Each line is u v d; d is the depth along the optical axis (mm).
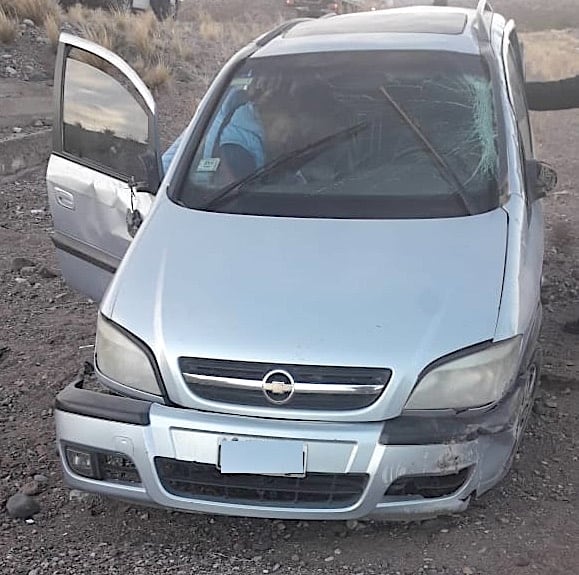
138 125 4305
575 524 3635
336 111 4355
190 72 15047
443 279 3484
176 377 3289
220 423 3209
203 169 4230
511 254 3633
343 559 3467
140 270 3680
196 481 3305
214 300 3451
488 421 3260
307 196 4004
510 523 3646
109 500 3912
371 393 3176
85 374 3881
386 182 4027
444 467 3189
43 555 3543
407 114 4277
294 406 3195
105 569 3449
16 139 9453
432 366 3207
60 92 4699
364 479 3182
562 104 5750
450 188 3979
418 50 4605
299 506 3254
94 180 4520
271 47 4832
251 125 4371
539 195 4340
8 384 4980
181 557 3521
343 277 3506
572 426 4441
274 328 3297
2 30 13742
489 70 4473
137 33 15219
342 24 5137
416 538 3574
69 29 14984
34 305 6152
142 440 3287
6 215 8234
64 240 4797
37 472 4145
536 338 3822
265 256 3654
